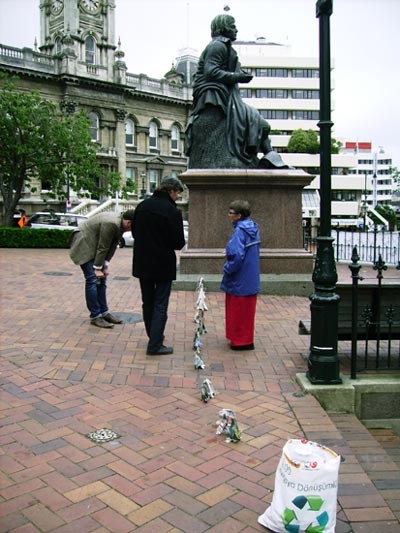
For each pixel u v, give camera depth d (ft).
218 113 36.40
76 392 15.71
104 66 171.32
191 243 34.83
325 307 16.24
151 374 17.51
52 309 27.73
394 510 10.53
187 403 15.19
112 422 13.73
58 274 43.80
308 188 232.73
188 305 29.53
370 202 314.14
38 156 101.81
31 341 21.01
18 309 27.58
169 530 9.38
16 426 13.32
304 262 34.12
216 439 12.94
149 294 20.17
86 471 11.26
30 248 80.89
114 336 22.21
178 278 34.40
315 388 15.96
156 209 19.22
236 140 36.11
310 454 9.25
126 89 175.83
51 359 18.62
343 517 9.98
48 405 14.69
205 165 36.40
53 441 12.57
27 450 12.11
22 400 14.97
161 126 191.21
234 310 20.45
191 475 11.23
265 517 9.55
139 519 9.66
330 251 16.40
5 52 153.79
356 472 11.60
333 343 16.31
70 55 161.07
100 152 169.37
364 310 17.57
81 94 166.09
